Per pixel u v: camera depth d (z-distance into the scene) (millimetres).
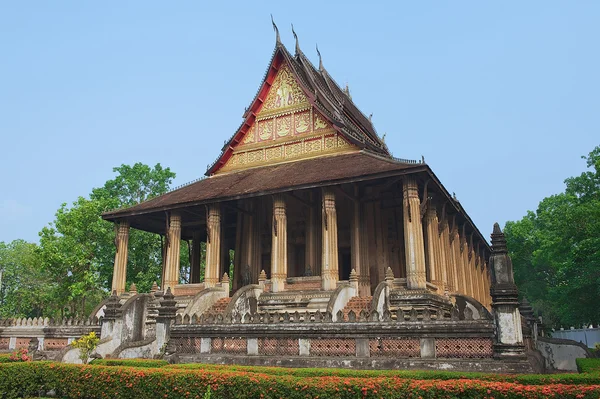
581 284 35125
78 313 45656
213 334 18062
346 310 22609
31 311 62531
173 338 19000
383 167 26438
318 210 33125
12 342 26906
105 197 46188
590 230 35062
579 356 21406
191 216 36750
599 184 42219
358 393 10469
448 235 31359
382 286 22031
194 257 41031
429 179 26172
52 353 21984
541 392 9336
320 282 26984
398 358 14492
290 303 25703
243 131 36469
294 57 37906
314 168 30328
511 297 13398
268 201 35844
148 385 12766
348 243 33781
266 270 35625
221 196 30062
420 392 10086
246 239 35094
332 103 35250
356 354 15359
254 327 17234
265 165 35094
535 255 50438
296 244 35156
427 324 14508
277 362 16094
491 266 13922
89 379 13938
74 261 38812
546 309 57094
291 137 34594
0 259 58125
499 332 13336
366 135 37969
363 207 32438
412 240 24953
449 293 28891
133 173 49688
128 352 19078
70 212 40125
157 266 46875
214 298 27656
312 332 16172
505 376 11328
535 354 17297
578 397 9078
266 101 36469
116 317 21938
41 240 39562
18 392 14906
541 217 55500
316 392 10750
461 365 13477
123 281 34031
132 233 44719
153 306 24922
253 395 11414
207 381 12055
